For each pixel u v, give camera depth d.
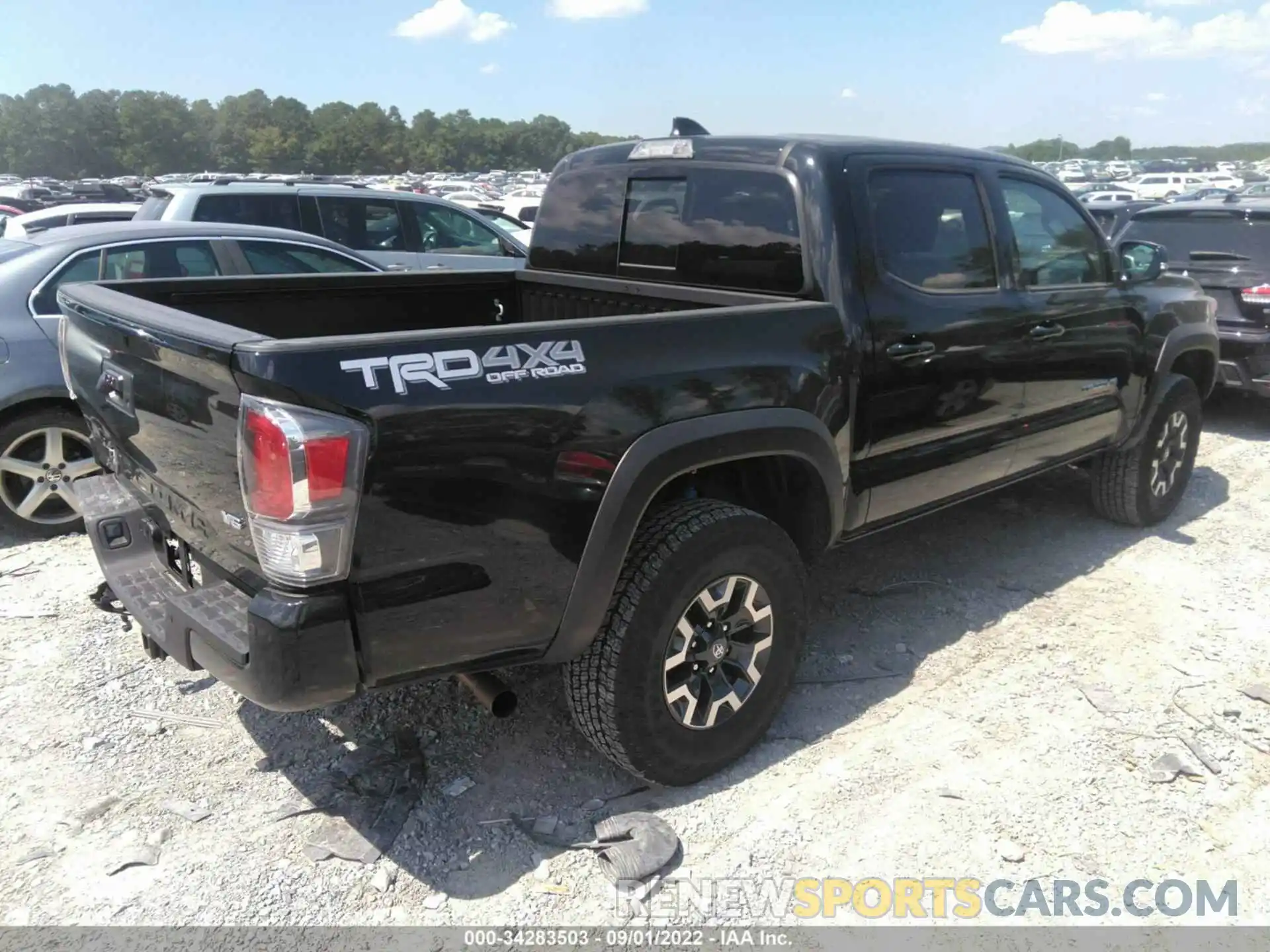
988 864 2.71
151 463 2.76
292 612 2.21
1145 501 5.13
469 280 4.36
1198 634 4.03
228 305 3.64
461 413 2.34
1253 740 3.28
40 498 4.89
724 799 2.97
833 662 3.79
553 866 2.68
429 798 2.95
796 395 3.07
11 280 4.78
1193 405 5.22
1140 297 4.71
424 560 2.35
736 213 3.57
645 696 2.79
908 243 3.53
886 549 4.93
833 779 3.07
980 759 3.17
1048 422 4.28
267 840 2.76
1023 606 4.29
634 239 4.03
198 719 3.35
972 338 3.71
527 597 2.55
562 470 2.53
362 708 3.43
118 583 2.99
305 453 2.12
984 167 3.89
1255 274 6.96
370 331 4.09
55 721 3.30
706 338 2.86
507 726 3.34
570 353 2.56
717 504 2.94
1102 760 3.16
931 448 3.73
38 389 4.73
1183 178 49.59
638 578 2.74
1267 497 5.82
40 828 2.79
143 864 2.65
